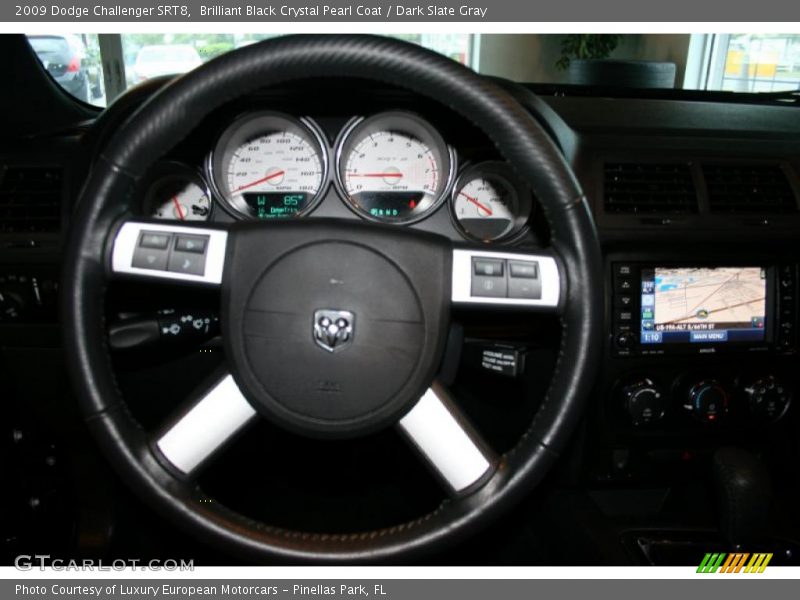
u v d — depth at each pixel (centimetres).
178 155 116
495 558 146
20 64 130
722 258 117
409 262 69
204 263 70
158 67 176
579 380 70
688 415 123
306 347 69
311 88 113
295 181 121
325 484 149
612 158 117
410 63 65
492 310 72
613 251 115
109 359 72
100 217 68
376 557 73
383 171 122
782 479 133
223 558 141
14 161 113
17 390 122
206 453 74
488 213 123
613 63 158
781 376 122
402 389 71
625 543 122
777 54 344
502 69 515
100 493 143
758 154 121
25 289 113
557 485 132
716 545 118
